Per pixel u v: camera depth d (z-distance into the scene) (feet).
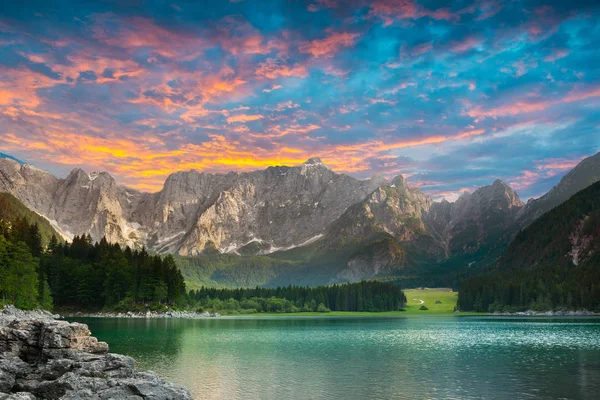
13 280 507.71
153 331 453.99
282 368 251.39
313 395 187.52
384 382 212.43
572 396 184.34
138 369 244.01
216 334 460.96
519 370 242.37
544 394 187.83
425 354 310.04
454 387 201.26
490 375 228.43
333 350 334.24
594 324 624.18
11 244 525.75
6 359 154.61
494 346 354.74
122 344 342.03
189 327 546.26
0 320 199.72
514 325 626.64
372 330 554.87
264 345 366.43
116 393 132.98
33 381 146.61
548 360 276.62
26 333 163.32
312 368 251.80
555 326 587.68
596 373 232.53
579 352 312.50
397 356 300.61
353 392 192.13
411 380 217.15
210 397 184.44
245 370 243.81
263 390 196.13
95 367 149.59
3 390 141.59
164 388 137.69
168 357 285.64
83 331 165.68
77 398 130.00
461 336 452.35
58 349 158.40
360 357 294.66
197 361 272.92
